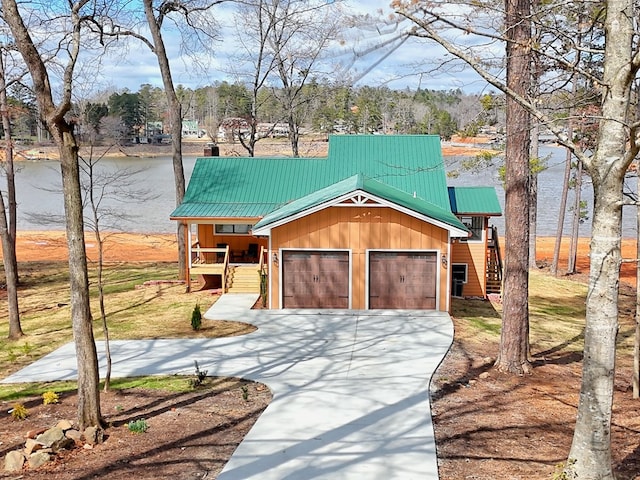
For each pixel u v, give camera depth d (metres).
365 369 14.96
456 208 23.81
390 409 12.23
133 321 20.12
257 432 11.05
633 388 13.58
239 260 25.09
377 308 21.00
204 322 19.73
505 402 12.80
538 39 9.97
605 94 7.54
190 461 9.83
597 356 7.77
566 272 31.89
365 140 26.06
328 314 20.45
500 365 15.05
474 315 21.23
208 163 26.19
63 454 10.10
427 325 19.12
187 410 12.29
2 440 10.73
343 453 10.17
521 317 14.82
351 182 22.09
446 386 13.84
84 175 42.41
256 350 16.73
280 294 21.14
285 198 24.23
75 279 10.75
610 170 7.47
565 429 11.23
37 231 44.78
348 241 20.73
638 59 7.09
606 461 7.86
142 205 54.62
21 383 14.30
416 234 20.53
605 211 7.60
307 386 13.73
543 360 16.39
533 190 32.62
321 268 21.02
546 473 9.25
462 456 10.04
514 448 10.34
